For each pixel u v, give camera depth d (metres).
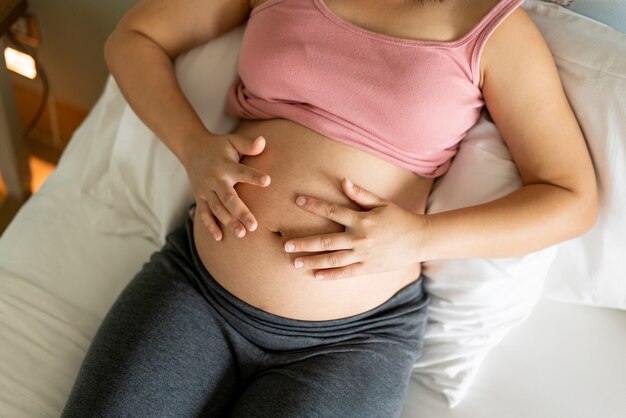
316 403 0.84
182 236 1.01
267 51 0.91
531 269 0.96
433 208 0.98
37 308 0.99
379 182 0.91
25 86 1.67
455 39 0.86
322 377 0.87
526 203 0.87
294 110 0.92
